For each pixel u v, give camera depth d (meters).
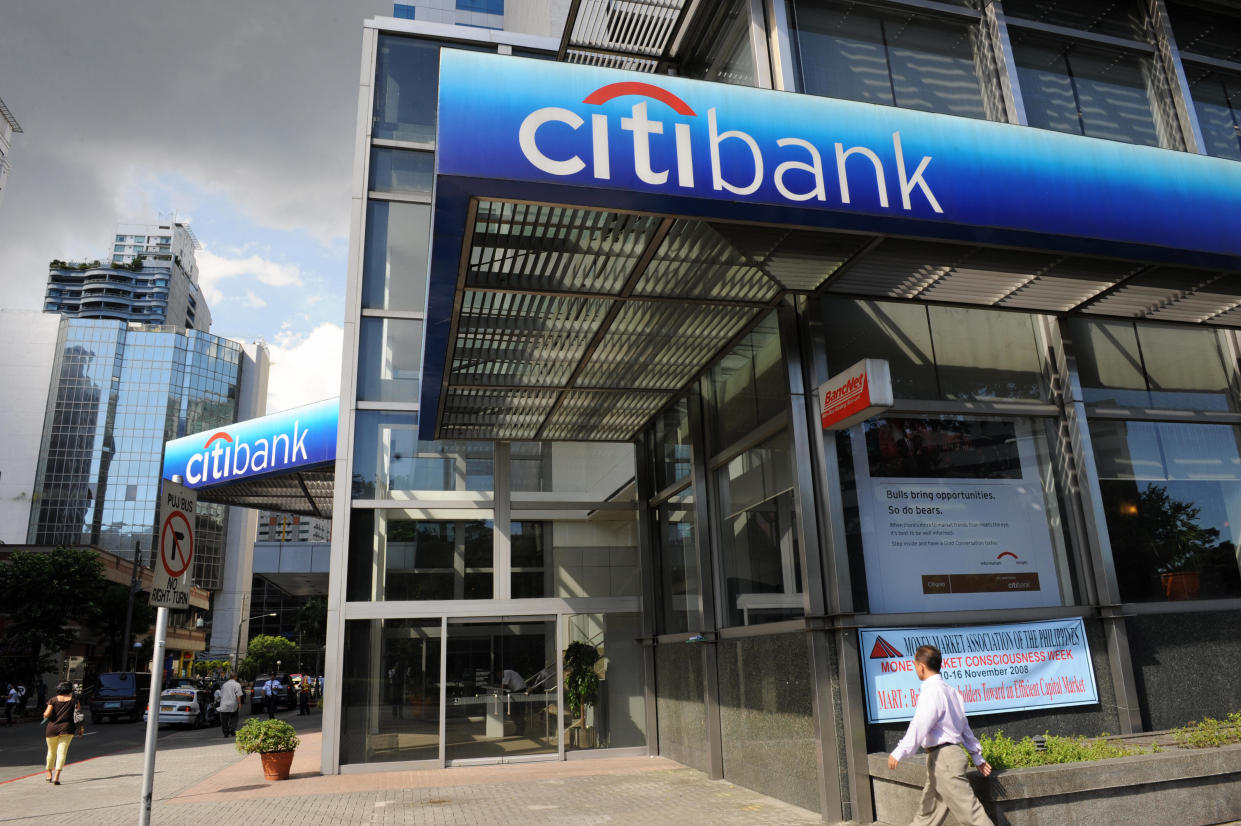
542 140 5.86
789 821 7.62
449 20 41.41
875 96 9.73
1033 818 6.08
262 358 137.12
